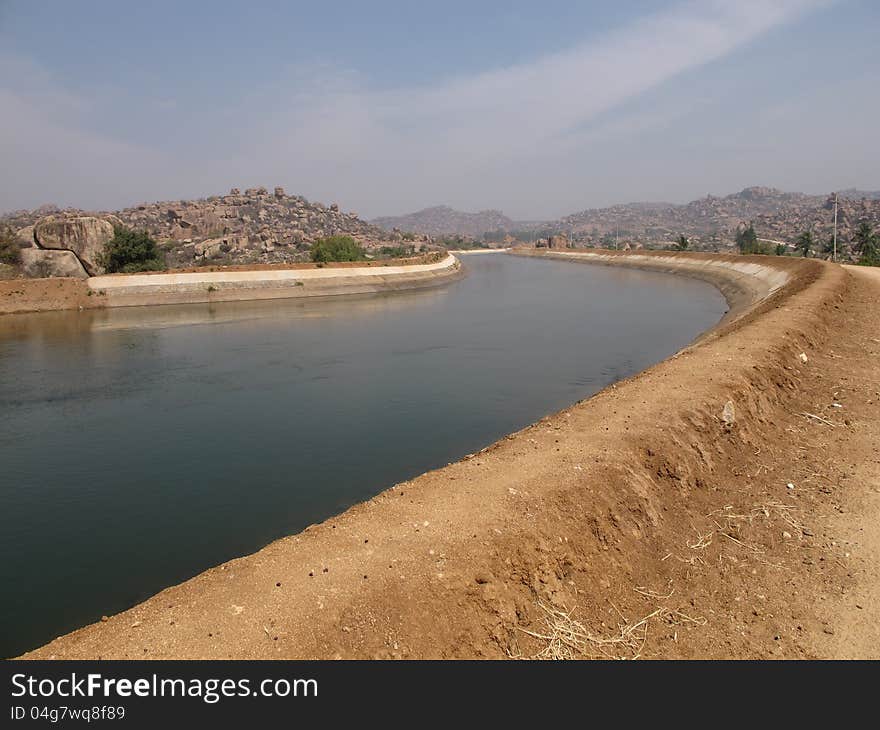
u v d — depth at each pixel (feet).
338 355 109.91
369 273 255.91
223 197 632.79
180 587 23.82
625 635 24.61
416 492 30.89
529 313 163.12
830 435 43.52
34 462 58.34
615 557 28.30
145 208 566.77
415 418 68.23
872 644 24.27
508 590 24.17
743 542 31.58
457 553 24.77
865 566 28.84
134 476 53.98
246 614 21.36
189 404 78.64
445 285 280.51
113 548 41.06
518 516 27.63
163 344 126.00
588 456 34.06
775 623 25.77
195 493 49.75
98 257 216.33
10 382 93.04
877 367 58.18
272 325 152.35
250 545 40.96
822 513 33.53
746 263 214.69
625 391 47.26
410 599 22.34
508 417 67.05
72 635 21.27
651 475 34.19
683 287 220.84
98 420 72.43
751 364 51.80
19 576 37.68
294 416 71.20
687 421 39.91
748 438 42.29
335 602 21.81
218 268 221.87
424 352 110.22
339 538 26.30
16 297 181.06
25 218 480.23
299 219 587.68
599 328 131.75
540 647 23.03
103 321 163.32
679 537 31.50
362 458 56.03
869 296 102.17
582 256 448.65
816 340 66.74
